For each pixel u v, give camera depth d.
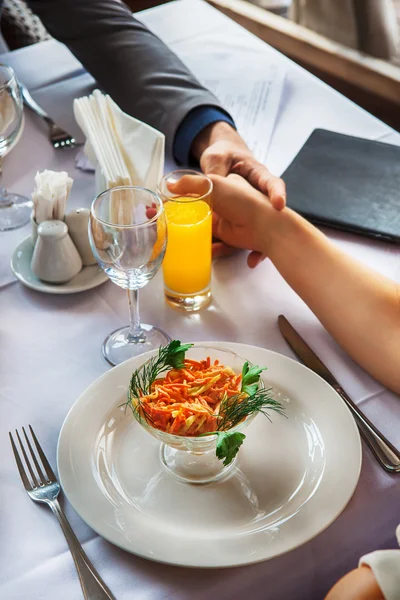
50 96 1.41
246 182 1.08
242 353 0.85
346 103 1.38
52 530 0.70
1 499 0.73
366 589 0.63
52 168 1.23
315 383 0.82
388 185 1.16
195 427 0.70
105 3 1.43
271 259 1.00
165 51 1.38
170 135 1.25
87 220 1.00
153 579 0.66
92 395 0.80
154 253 0.85
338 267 0.94
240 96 1.40
